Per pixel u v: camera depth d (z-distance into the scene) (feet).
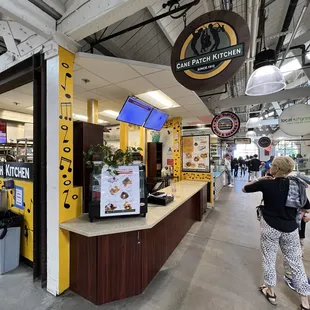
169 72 8.30
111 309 6.02
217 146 34.50
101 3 5.60
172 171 18.37
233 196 23.12
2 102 13.26
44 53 6.86
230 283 7.25
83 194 7.31
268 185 6.20
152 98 12.48
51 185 6.68
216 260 8.87
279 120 13.33
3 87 9.14
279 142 50.90
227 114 16.02
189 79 5.23
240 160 49.47
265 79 8.29
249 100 15.65
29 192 8.40
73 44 6.89
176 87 10.13
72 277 6.81
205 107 14.42
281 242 6.23
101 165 6.55
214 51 4.89
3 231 7.85
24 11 5.62
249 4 7.58
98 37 9.00
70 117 6.87
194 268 8.23
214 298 6.48
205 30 4.98
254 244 10.52
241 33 4.56
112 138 23.85
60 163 6.55
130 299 6.45
